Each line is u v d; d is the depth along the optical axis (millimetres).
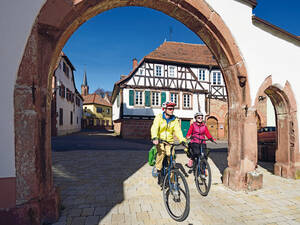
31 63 2129
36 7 2152
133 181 4070
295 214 2615
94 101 40000
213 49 3684
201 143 3947
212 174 4711
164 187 2846
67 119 19344
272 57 3861
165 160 3283
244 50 3527
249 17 3586
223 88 17094
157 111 15750
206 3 3197
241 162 3508
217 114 16969
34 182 2121
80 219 2408
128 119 15305
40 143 2230
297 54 4227
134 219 2420
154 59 15500
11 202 2057
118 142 12727
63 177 4367
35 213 2121
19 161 2076
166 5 3102
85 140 13453
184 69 16438
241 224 2334
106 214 2551
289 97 4176
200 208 2762
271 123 16344
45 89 2275
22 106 2088
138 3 3051
